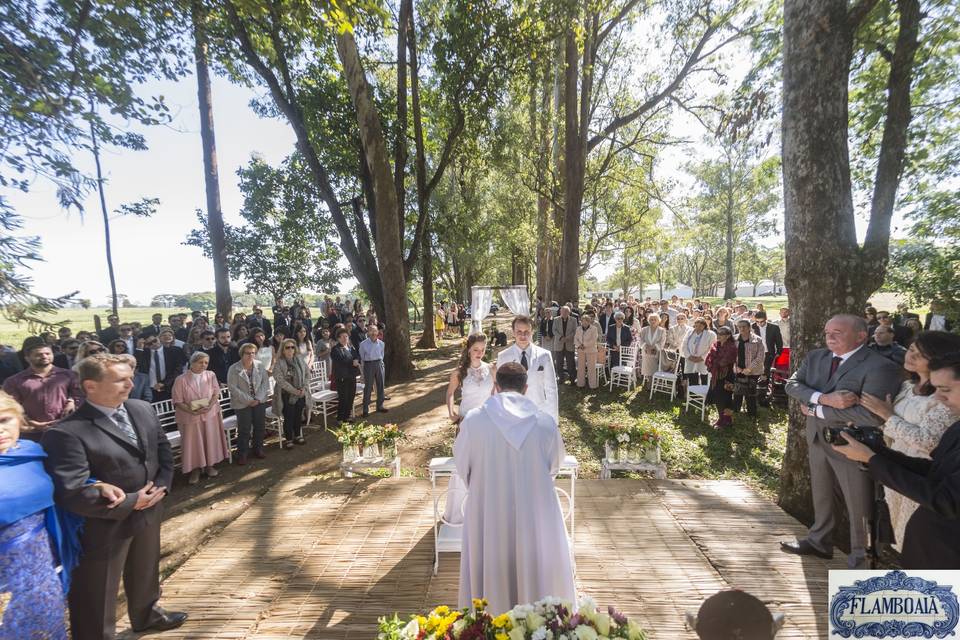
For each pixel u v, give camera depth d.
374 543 4.26
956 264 6.78
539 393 4.55
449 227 19.91
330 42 12.04
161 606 3.42
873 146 7.73
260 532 4.50
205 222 17.53
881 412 3.09
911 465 2.29
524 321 4.62
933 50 6.45
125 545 2.94
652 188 25.81
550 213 24.23
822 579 3.57
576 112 16.81
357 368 8.96
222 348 8.84
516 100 17.47
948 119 7.16
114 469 2.79
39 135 5.30
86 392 2.80
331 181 15.77
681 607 3.29
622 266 49.12
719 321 10.77
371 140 12.13
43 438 2.65
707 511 4.69
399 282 13.03
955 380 2.01
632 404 9.62
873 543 2.99
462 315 26.64
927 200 6.99
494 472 2.48
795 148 4.41
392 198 12.56
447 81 13.69
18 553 2.30
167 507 5.54
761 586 3.49
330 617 3.28
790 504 4.71
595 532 4.30
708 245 58.19
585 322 10.96
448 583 3.64
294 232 18.83
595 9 14.14
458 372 4.54
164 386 8.00
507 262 38.19
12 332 6.41
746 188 41.81
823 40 4.21
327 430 8.66
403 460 7.08
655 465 5.51
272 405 7.77
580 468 6.46
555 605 1.99
